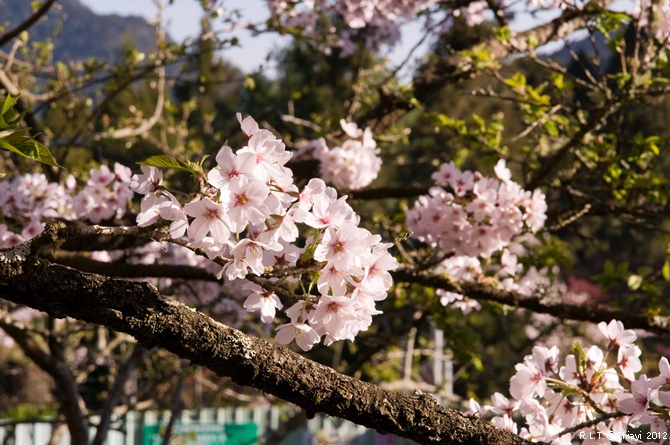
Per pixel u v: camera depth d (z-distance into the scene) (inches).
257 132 69.1
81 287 67.4
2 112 65.4
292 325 72.3
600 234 530.9
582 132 182.4
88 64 242.7
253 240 70.0
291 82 732.7
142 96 773.3
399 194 181.6
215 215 67.7
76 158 443.2
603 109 179.3
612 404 93.4
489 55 180.2
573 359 94.7
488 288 147.6
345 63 683.4
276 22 239.3
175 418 227.1
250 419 416.5
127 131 250.5
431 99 497.0
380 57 277.7
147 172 73.2
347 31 261.9
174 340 68.6
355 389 71.9
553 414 94.2
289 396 70.9
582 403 93.0
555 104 200.1
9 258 65.4
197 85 252.1
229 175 67.9
